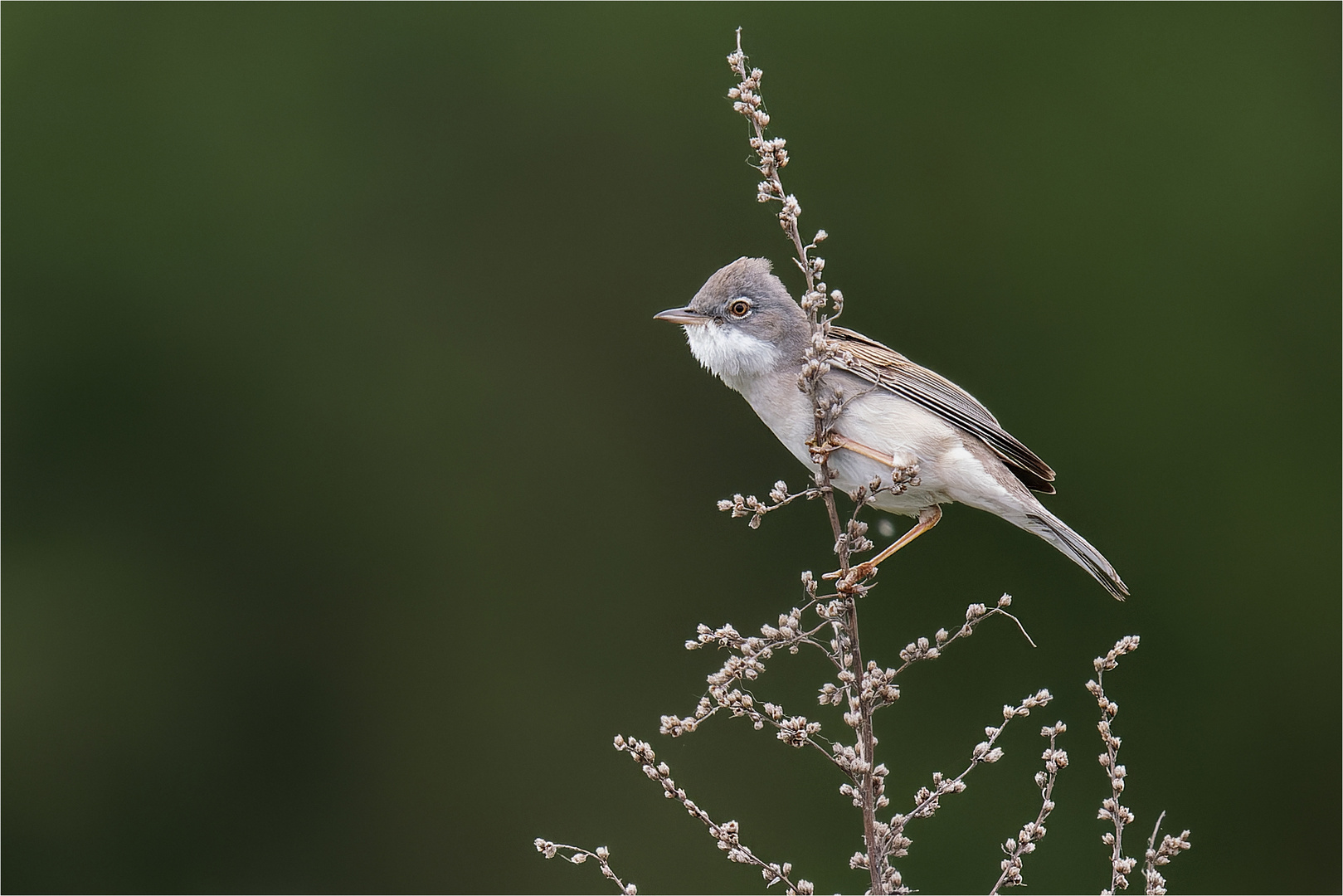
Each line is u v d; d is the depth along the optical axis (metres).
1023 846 7.88
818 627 7.76
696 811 7.77
